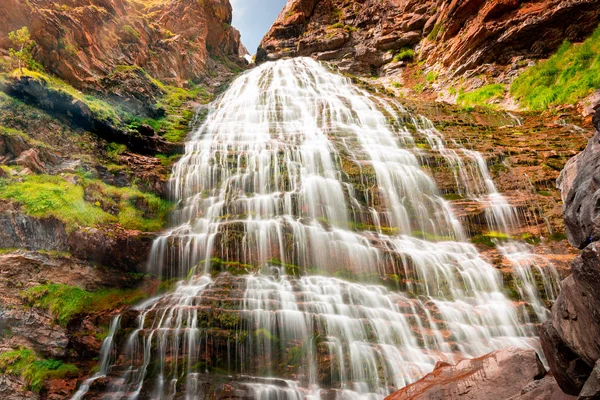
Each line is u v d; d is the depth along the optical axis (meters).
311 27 37.84
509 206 13.20
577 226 4.05
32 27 16.31
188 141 17.89
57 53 16.98
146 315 9.16
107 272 10.78
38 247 10.29
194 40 32.28
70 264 10.32
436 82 27.06
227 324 8.73
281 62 33.84
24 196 10.70
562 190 5.16
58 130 14.06
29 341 8.95
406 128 19.08
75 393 8.21
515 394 5.47
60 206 10.95
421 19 31.39
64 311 9.28
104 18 22.23
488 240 12.57
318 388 8.07
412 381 7.93
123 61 22.27
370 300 9.95
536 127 17.92
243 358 8.46
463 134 18.12
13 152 12.01
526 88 21.42
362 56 32.69
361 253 11.28
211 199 13.81
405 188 14.30
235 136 18.33
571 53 20.73
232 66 37.62
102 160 14.40
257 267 11.20
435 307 9.81
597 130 4.31
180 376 8.20
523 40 23.19
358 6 37.50
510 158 15.33
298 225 11.92
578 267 3.70
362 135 18.09
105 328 9.25
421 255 11.33
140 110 19.73
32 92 13.80
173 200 14.17
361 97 24.27
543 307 10.00
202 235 11.63
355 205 13.62
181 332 8.59
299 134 18.19
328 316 8.95
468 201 13.79
